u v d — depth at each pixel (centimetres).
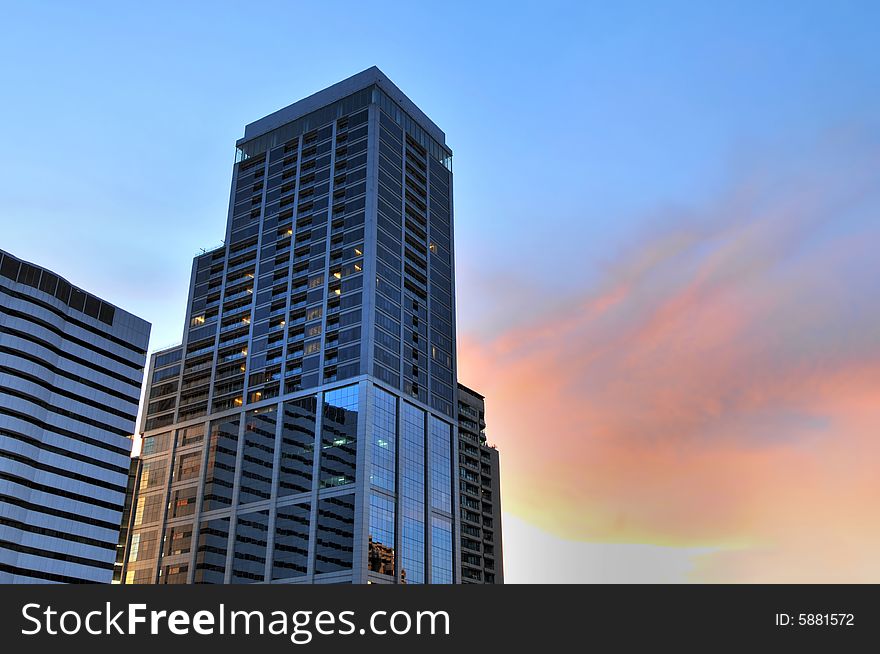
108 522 14738
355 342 17375
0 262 14512
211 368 19488
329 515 15950
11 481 13450
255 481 17362
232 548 16912
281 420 17612
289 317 18750
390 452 16700
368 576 15125
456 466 18425
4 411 13712
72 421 14725
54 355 14775
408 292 18862
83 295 15638
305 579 15638
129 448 15575
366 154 19662
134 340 16375
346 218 19125
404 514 16438
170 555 17688
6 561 13062
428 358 18700
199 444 18712
